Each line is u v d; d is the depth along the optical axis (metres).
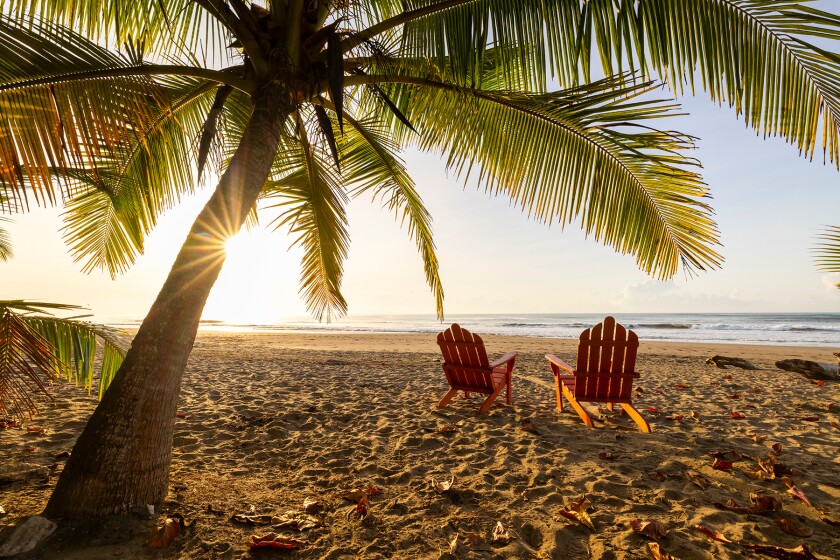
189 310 1.93
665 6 2.37
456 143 3.32
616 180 2.89
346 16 2.48
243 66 2.26
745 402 4.89
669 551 1.77
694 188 2.69
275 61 2.09
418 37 2.61
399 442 3.20
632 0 2.40
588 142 2.87
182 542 1.69
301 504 2.14
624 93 2.45
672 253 2.91
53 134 1.61
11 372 2.11
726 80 2.33
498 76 3.39
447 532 1.90
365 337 20.80
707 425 3.82
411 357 9.71
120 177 2.94
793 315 82.06
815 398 5.14
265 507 2.07
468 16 2.56
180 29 2.94
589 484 2.44
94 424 1.81
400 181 4.14
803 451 3.09
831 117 2.11
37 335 1.84
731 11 2.23
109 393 1.84
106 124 1.72
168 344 1.89
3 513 1.84
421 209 4.27
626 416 4.07
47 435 3.04
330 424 3.67
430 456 2.92
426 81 2.62
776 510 2.12
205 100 3.49
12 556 1.49
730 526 1.97
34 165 1.57
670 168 2.65
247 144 2.03
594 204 2.98
